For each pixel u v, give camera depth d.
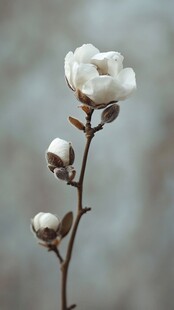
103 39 2.02
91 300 1.97
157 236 1.96
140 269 1.96
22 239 2.01
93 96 0.77
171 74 1.99
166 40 1.99
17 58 2.07
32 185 2.02
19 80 2.06
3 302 2.00
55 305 1.98
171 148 1.96
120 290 1.97
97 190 1.99
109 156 1.99
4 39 2.08
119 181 1.98
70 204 1.99
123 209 1.98
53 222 0.83
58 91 2.03
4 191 2.03
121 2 2.02
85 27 2.03
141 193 1.97
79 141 2.00
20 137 2.04
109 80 0.76
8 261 2.01
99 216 1.98
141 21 2.01
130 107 2.00
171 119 1.98
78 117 2.00
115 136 2.00
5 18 2.08
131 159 1.99
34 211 2.01
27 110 2.04
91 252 1.98
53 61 2.04
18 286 2.00
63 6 2.05
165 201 1.96
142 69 2.01
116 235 1.98
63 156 0.81
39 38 2.06
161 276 1.95
